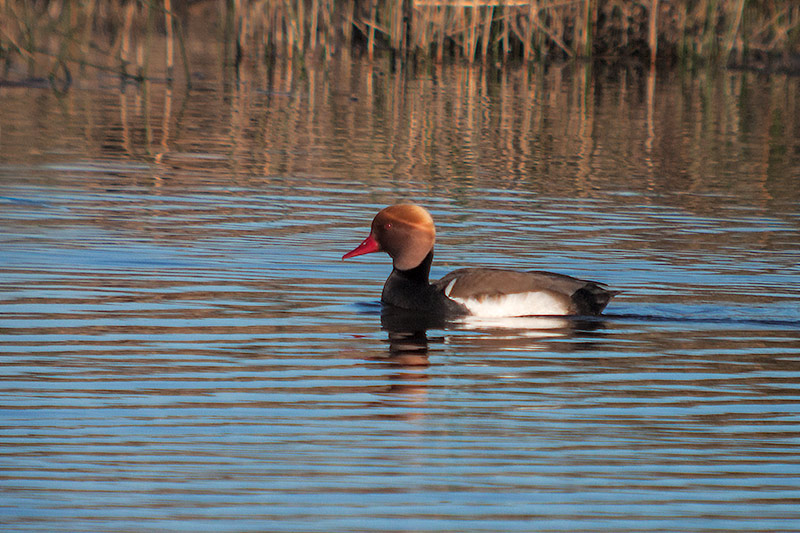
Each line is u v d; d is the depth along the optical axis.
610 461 8.55
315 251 15.70
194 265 14.70
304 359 10.94
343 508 7.63
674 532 7.35
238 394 9.85
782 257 15.75
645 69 44.03
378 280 14.32
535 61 44.50
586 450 8.74
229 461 8.39
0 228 16.42
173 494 7.82
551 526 7.41
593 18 45.53
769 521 7.56
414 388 10.12
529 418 9.41
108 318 12.18
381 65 42.22
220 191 19.86
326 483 8.03
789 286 14.15
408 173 22.23
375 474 8.20
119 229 16.62
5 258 14.70
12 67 36.50
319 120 29.34
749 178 22.72
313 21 42.25
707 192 21.02
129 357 10.83
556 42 45.41
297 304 13.05
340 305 13.08
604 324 12.44
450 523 7.43
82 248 15.38
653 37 44.03
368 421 9.26
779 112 33.66
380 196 19.78
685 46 45.28
